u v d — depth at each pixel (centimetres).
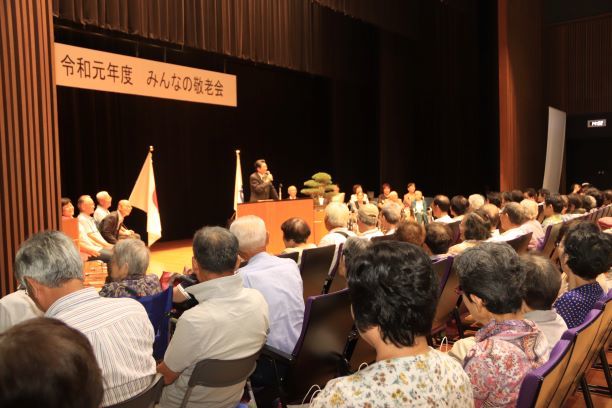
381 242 120
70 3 603
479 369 145
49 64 396
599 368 342
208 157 1130
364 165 1357
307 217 775
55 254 166
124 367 155
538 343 154
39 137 384
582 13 1323
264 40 864
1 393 66
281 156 1262
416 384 105
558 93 1363
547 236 467
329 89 1297
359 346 269
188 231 1106
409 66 1286
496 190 1410
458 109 1344
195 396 191
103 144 937
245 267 267
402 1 1106
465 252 170
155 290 263
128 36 739
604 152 1344
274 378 249
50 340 72
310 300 225
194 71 807
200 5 757
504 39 1209
